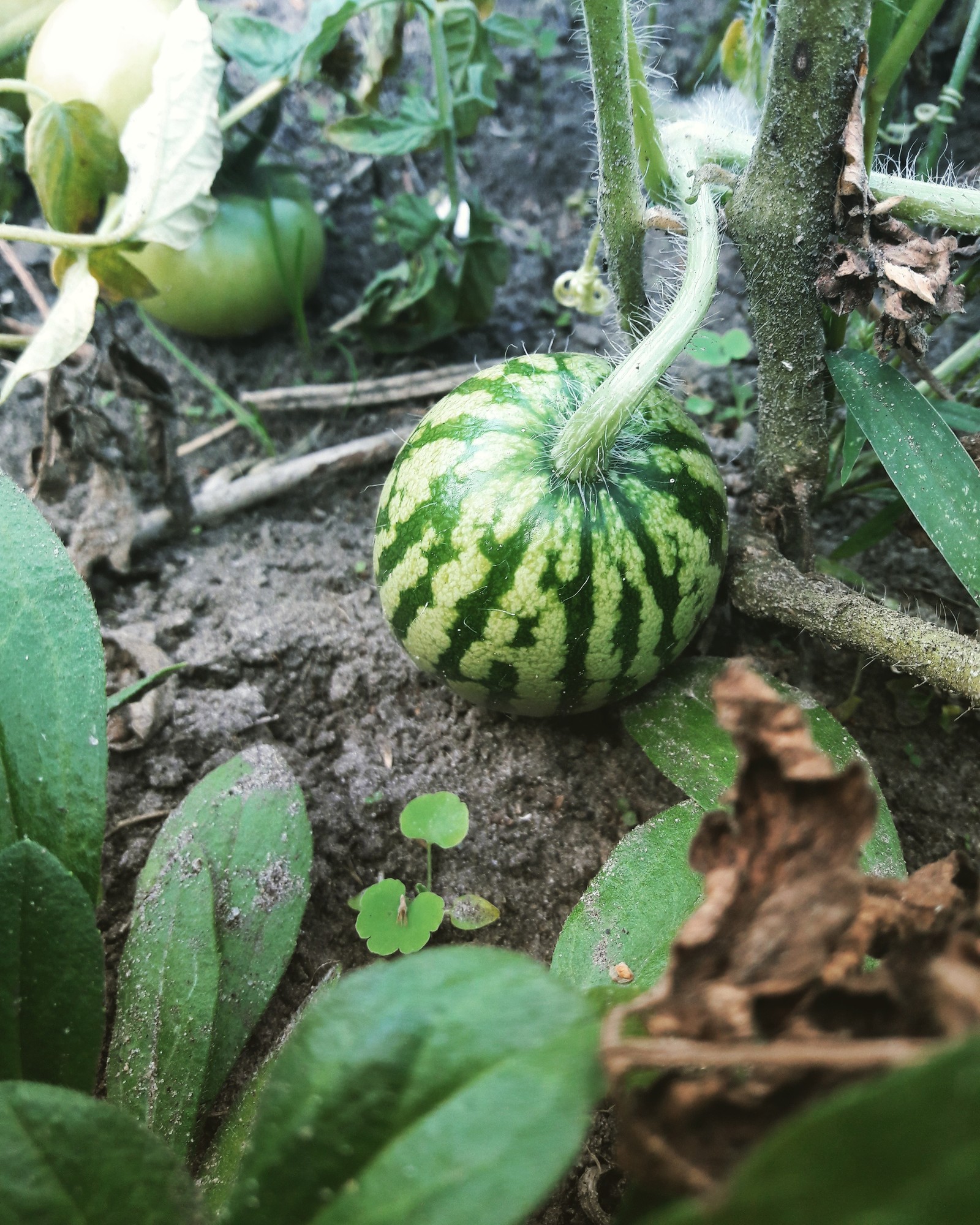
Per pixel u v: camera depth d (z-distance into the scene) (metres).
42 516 0.15
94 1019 0.13
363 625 0.22
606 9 0.15
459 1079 0.08
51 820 0.14
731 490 0.24
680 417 0.18
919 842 0.19
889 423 0.17
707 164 0.17
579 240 0.31
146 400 0.22
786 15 0.14
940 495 0.16
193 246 0.25
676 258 0.23
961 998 0.07
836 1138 0.06
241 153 0.25
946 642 0.17
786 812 0.09
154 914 0.15
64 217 0.22
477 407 0.17
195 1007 0.14
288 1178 0.08
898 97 0.27
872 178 0.17
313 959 0.18
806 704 0.17
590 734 0.20
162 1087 0.14
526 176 0.33
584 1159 0.15
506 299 0.30
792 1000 0.08
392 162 0.32
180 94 0.19
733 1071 0.09
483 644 0.17
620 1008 0.08
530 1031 0.08
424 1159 0.08
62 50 0.22
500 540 0.16
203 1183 0.13
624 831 0.19
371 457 0.26
